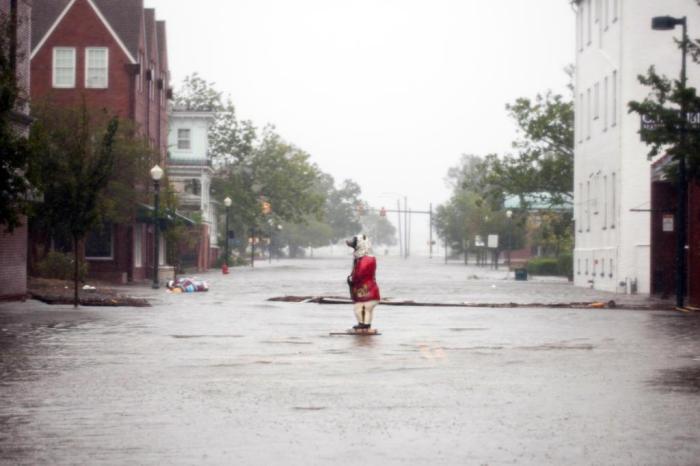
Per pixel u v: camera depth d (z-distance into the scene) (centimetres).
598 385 2036
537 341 3036
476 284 8569
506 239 17500
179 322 3775
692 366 2377
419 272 12925
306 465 1289
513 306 5022
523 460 1319
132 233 8912
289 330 3425
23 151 3575
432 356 2584
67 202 4500
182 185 13512
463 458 1330
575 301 5622
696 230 4897
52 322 3716
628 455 1350
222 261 15375
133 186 8081
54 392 1930
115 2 9888
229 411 1706
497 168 11156
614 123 7369
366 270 3269
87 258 8856
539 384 2048
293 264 18225
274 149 15650
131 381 2089
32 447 1405
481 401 1817
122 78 9631
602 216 7762
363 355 2608
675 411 1706
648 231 7012
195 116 13575
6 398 1853
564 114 10856
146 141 8244
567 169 10881
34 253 7294
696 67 6981
